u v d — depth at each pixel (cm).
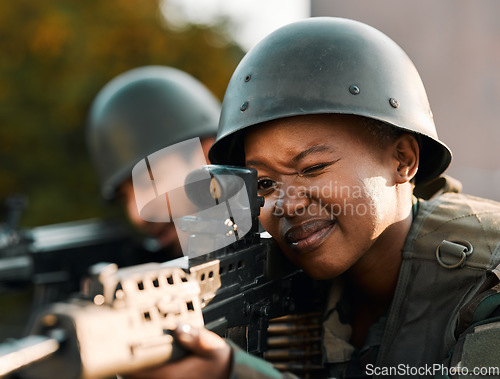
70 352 139
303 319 253
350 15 720
